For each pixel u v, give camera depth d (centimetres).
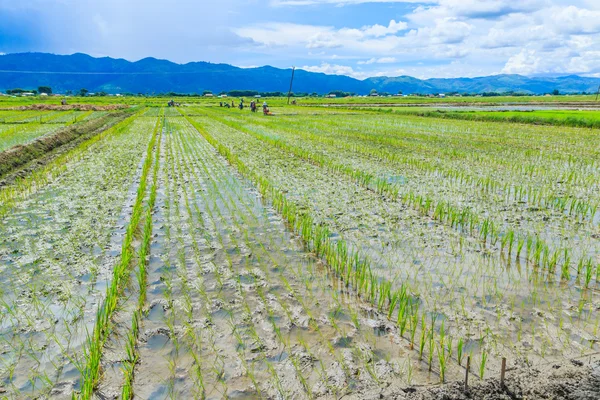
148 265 663
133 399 375
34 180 1261
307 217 857
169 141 2306
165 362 428
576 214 920
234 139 2373
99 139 2356
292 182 1251
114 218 893
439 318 509
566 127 3012
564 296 564
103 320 477
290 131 2755
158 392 384
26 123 3153
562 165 1513
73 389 390
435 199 1053
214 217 916
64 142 2086
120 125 3234
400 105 7844
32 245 736
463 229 836
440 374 407
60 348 449
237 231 824
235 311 529
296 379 403
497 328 487
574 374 403
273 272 641
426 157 1686
